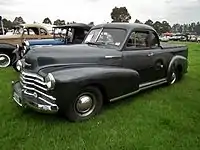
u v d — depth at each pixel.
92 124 4.31
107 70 4.54
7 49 9.67
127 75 4.84
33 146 3.60
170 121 4.48
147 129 4.16
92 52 4.86
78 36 9.75
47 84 3.96
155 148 3.57
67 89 4.00
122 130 4.11
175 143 3.72
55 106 4.00
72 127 4.18
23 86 4.39
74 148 3.56
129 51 5.35
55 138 3.83
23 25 11.38
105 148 3.56
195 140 3.81
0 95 5.86
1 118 4.51
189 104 5.39
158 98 5.78
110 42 5.38
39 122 4.37
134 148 3.57
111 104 5.29
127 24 5.57
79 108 4.33
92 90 4.39
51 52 4.50
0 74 8.37
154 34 6.12
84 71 4.26
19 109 4.93
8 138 3.81
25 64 4.50
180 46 7.18
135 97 5.80
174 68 6.81
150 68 5.90
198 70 9.46
